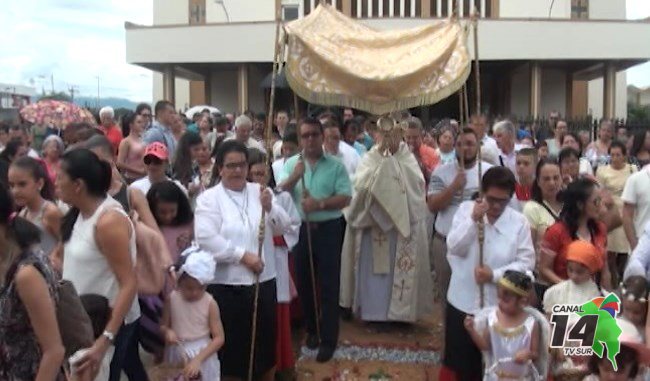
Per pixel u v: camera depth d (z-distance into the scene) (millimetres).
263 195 5559
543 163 6266
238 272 5512
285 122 13172
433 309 8148
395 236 7535
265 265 5699
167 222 5980
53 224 5383
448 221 6887
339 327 7641
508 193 5109
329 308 6777
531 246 5230
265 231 5680
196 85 40000
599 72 34906
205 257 5215
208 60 30500
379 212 7430
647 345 4254
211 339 5406
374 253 7570
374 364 6734
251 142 9359
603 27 29641
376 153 7449
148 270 5156
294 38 6000
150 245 5160
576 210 5570
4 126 12359
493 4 37750
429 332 7793
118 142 11133
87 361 4023
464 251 5281
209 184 6582
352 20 6797
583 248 5094
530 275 4863
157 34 30750
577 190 5547
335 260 6789
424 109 30594
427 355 7012
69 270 4344
